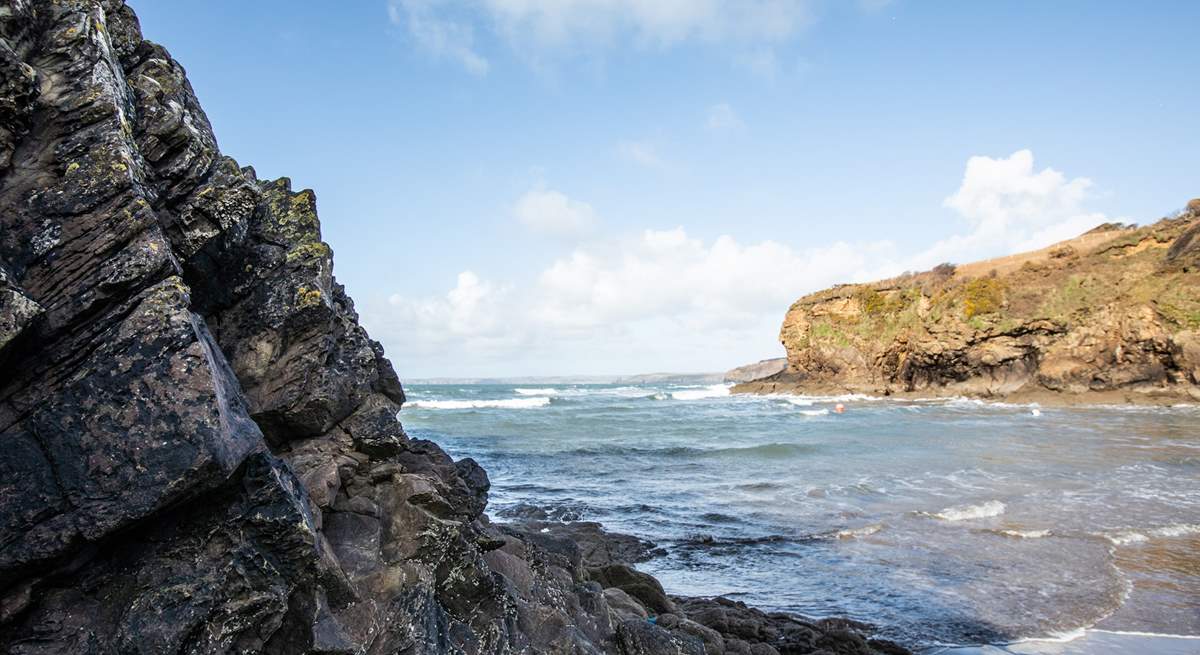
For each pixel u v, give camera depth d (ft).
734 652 27.09
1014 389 191.62
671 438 115.14
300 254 21.47
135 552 14.17
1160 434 103.24
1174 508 52.75
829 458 85.35
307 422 21.29
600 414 179.63
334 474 20.38
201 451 13.46
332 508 20.02
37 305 12.74
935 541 45.06
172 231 17.12
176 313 14.15
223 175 18.08
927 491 61.41
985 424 128.67
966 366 205.26
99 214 13.99
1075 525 47.93
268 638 15.11
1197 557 40.32
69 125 14.33
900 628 31.12
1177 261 172.14
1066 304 186.39
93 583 13.75
